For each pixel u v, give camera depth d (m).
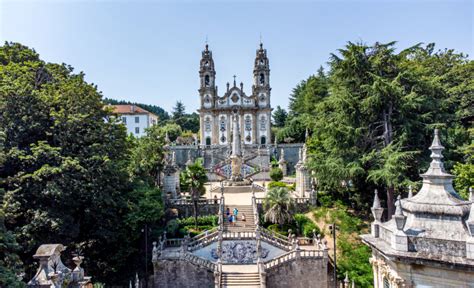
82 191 23.75
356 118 30.70
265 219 31.86
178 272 25.86
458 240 7.58
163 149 42.03
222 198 34.16
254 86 84.31
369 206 32.75
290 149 71.31
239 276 25.00
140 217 27.39
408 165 28.78
